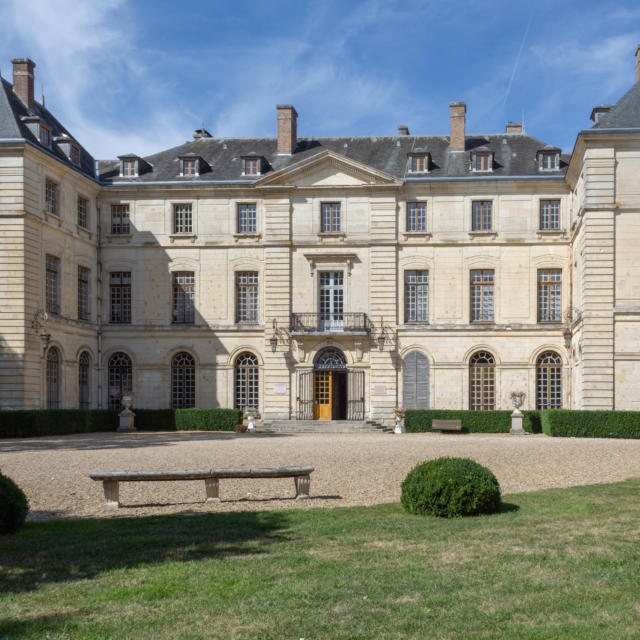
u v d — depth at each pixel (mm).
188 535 10664
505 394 36906
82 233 36781
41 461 18750
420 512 12156
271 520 11742
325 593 7918
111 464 18078
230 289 38312
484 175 37469
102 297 38562
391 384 37188
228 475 13438
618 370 30484
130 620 7199
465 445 23812
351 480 15898
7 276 31250
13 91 35844
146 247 38562
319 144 41469
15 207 31375
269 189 38031
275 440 26781
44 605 7625
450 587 8133
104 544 10117
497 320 37094
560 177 36719
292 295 37906
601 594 7871
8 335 31094
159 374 38281
